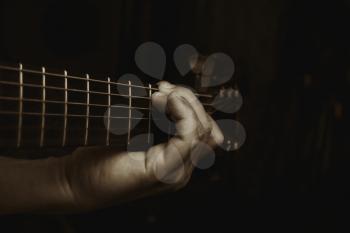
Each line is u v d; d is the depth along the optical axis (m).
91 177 0.35
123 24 0.79
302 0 1.09
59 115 0.30
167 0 0.85
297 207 1.06
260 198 1.04
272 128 1.06
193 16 0.90
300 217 1.03
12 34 0.68
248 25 1.02
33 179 0.34
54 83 0.30
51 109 0.30
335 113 1.11
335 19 1.11
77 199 0.35
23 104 0.29
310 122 1.09
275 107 1.07
